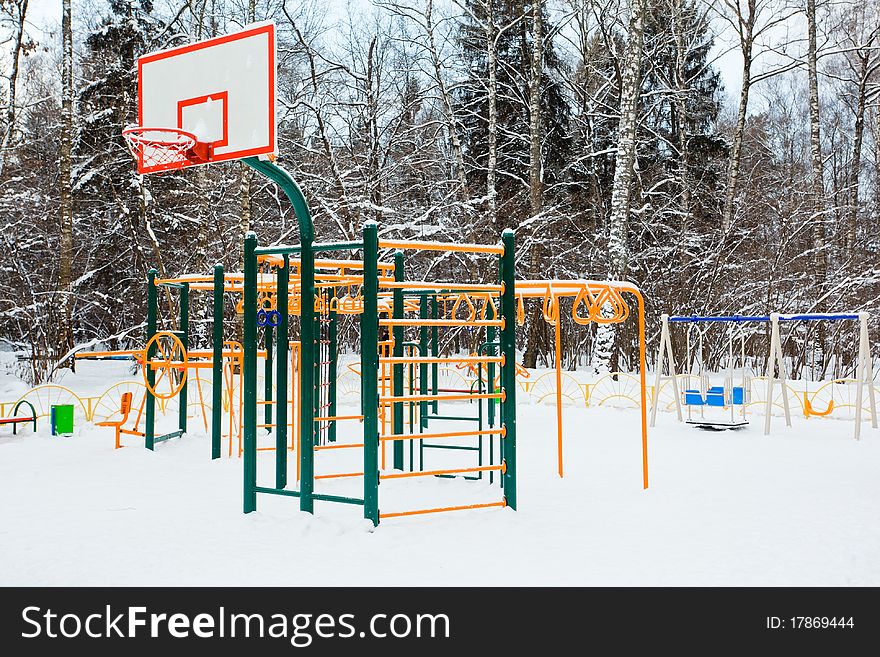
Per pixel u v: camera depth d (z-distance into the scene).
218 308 9.91
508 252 6.93
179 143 6.76
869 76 27.66
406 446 11.10
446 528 6.32
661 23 26.38
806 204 25.81
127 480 8.24
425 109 27.83
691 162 26.45
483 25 23.38
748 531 6.30
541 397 16.89
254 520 6.46
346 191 24.08
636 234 24.09
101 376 20.77
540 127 23.45
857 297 22.62
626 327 23.61
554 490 7.92
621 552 5.69
